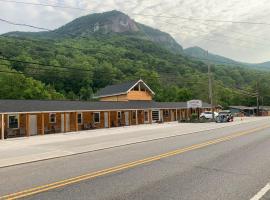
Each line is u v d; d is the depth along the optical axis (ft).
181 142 63.26
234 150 48.34
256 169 33.32
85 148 59.11
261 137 68.64
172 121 183.01
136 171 33.40
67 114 121.90
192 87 320.50
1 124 98.68
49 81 265.75
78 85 279.49
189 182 27.94
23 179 31.32
